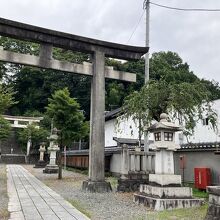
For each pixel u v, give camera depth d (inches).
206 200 440.1
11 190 544.7
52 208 368.5
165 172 407.8
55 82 2375.7
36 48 2394.2
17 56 542.0
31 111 2409.0
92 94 602.9
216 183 594.6
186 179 695.1
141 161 575.2
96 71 601.9
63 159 1546.5
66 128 788.0
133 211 360.5
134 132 1251.8
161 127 409.1
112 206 394.9
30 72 2500.0
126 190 550.9
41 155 1470.2
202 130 953.5
